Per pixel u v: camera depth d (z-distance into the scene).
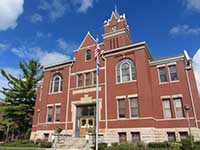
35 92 40.53
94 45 30.61
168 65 24.89
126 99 24.55
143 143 20.27
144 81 23.98
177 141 20.69
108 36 35.12
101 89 26.84
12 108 36.84
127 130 23.00
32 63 42.00
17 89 39.16
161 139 22.27
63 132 27.19
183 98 22.62
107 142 23.56
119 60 27.12
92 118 26.33
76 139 23.70
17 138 41.50
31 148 22.42
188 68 23.53
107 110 25.25
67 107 28.69
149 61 26.64
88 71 29.16
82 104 27.64
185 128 21.39
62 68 32.09
